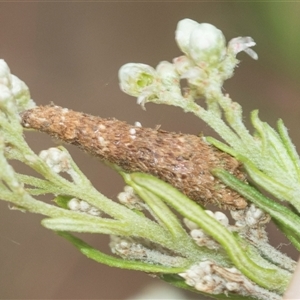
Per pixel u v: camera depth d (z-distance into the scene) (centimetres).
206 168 11
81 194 11
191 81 11
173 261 11
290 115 18
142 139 11
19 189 11
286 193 11
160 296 17
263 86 18
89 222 11
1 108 11
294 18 17
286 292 11
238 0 18
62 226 11
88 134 11
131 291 18
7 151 11
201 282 11
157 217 11
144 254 11
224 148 11
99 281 19
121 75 11
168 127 19
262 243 11
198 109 11
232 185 11
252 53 11
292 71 18
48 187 11
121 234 11
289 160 11
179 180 11
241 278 11
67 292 19
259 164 11
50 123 11
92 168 19
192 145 11
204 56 11
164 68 11
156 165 11
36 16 22
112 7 22
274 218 11
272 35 18
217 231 11
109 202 11
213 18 19
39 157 11
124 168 11
